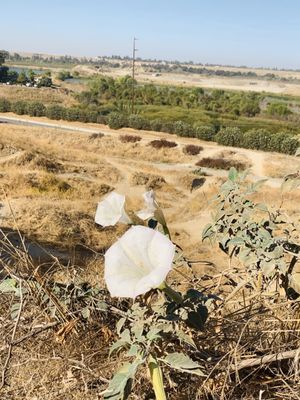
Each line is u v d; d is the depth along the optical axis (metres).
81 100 67.12
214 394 1.64
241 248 2.03
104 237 13.43
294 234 2.19
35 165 22.59
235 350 1.55
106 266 1.22
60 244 11.81
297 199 12.40
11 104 47.28
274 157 32.12
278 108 66.00
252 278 1.96
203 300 1.52
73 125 43.81
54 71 160.88
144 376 1.71
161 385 1.32
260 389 1.64
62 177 22.28
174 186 23.95
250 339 1.76
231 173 2.29
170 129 41.00
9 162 22.41
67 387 1.78
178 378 1.71
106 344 1.91
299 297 1.81
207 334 1.77
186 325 1.64
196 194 21.67
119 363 1.79
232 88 144.12
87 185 21.38
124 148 31.89
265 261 1.88
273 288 2.13
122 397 1.29
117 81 74.25
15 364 1.82
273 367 1.74
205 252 8.07
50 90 75.25
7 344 1.86
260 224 2.13
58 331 1.86
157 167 28.11
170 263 1.16
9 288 2.00
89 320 1.99
